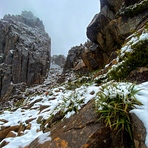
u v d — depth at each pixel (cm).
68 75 1474
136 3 691
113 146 212
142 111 205
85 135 233
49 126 395
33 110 640
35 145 299
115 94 235
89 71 1118
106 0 869
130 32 667
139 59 366
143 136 185
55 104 567
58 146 250
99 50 1041
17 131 509
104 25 877
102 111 227
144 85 266
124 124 210
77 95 359
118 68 408
